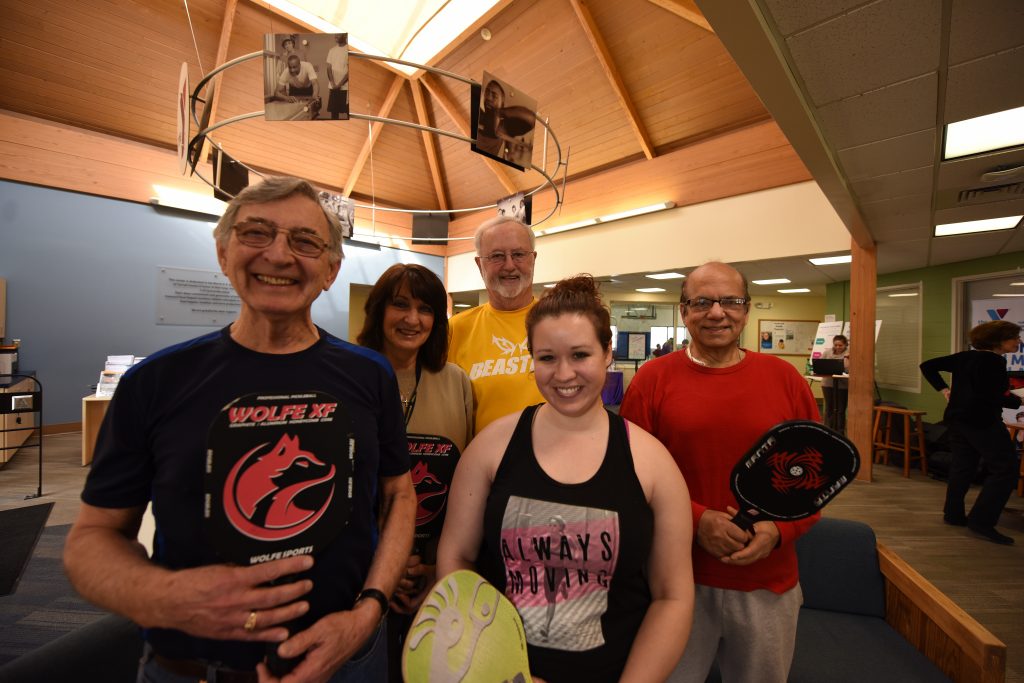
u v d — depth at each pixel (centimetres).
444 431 140
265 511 72
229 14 524
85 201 594
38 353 566
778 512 102
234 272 81
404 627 125
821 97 219
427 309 134
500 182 803
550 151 697
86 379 596
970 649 126
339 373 89
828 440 94
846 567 175
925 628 148
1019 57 186
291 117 199
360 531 85
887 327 701
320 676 70
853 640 155
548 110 635
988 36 175
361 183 823
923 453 498
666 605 91
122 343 622
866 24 172
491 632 82
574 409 92
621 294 955
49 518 320
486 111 223
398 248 914
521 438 98
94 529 74
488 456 100
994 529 339
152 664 80
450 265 963
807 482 98
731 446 122
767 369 129
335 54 194
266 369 82
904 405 662
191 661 77
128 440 76
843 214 381
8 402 356
